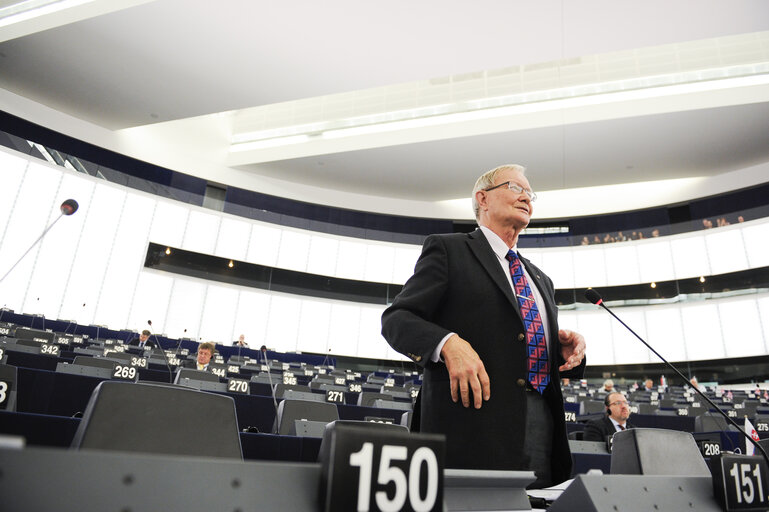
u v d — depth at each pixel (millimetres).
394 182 13398
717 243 12805
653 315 13141
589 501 672
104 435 975
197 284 12680
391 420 4316
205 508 448
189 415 1089
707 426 4973
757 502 843
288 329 13430
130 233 11984
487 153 11750
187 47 8531
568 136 10969
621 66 10359
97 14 7691
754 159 11844
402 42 8148
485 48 8109
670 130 10695
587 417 6391
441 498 515
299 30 8055
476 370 1117
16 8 8031
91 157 11516
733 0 7199
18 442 391
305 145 11953
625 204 13664
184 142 12531
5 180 10375
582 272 13953
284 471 509
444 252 1413
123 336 10195
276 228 13781
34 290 10539
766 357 11680
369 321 14016
